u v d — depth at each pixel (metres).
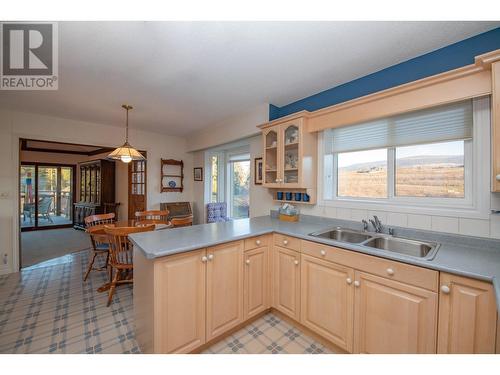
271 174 2.78
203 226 2.26
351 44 1.66
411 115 1.92
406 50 1.74
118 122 3.68
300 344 1.76
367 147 2.20
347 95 2.27
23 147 5.91
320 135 2.50
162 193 4.57
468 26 1.47
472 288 1.13
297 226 2.27
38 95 2.56
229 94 2.56
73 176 6.81
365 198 2.29
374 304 1.45
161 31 1.50
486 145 1.54
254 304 2.00
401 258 1.33
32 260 3.69
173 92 2.49
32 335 1.83
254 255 1.99
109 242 2.42
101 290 2.59
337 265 1.64
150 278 1.43
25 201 6.15
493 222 1.51
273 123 2.63
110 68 1.97
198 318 1.60
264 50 1.72
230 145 4.24
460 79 1.49
